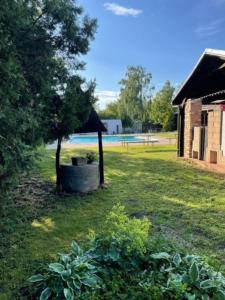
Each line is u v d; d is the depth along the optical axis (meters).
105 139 26.50
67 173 7.22
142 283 2.94
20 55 5.17
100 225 5.06
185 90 11.66
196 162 11.28
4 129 4.01
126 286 2.94
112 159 12.59
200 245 4.29
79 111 6.79
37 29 5.63
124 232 3.41
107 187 7.72
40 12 5.79
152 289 2.80
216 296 2.80
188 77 10.05
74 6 6.23
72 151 15.64
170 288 2.79
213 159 10.79
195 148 12.09
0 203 4.74
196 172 9.55
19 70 4.60
